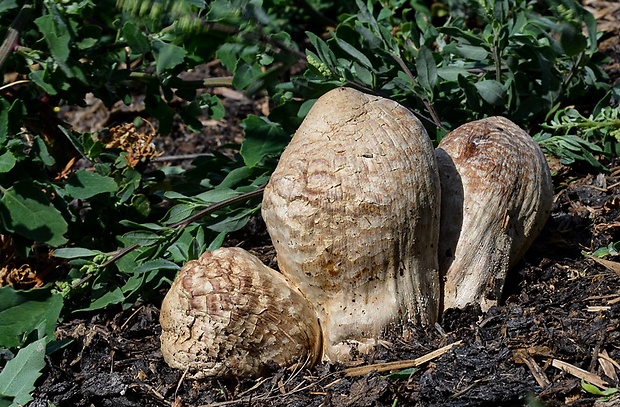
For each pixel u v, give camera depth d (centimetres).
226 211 577
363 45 642
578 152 627
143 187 630
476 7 649
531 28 679
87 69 615
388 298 456
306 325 459
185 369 453
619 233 562
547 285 519
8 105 555
